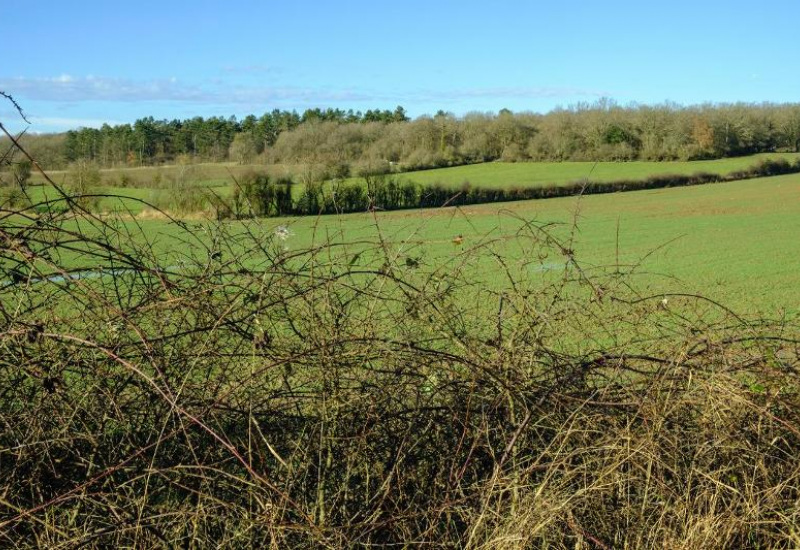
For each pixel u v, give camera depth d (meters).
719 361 3.69
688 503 3.13
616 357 3.59
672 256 25.16
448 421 3.35
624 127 74.94
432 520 3.05
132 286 3.59
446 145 76.44
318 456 3.21
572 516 3.02
